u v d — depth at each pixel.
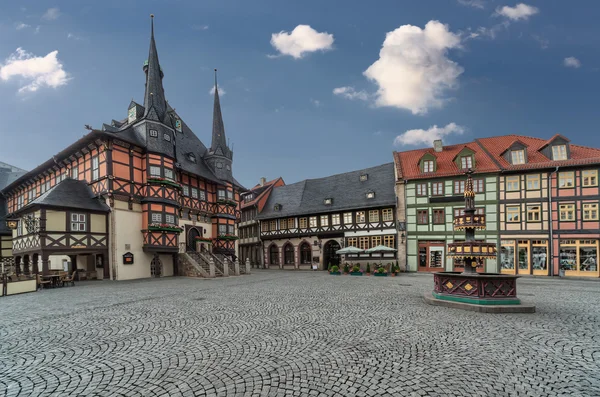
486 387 4.20
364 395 3.96
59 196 19.72
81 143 22.16
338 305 10.09
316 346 5.87
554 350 5.65
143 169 23.47
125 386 4.30
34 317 8.80
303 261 33.84
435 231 25.91
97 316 8.77
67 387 4.32
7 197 35.59
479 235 24.66
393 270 22.39
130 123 25.69
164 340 6.36
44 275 17.70
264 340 6.28
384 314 8.65
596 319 8.00
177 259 24.67
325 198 32.97
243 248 42.62
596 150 22.78
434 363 5.02
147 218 22.72
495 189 24.45
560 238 22.58
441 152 29.11
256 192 42.34
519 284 17.00
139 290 14.62
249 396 3.94
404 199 27.11
